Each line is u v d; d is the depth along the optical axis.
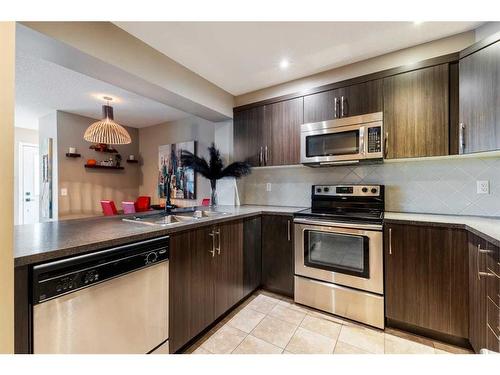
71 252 1.02
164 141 4.46
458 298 1.61
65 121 3.82
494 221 1.67
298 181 2.92
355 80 2.20
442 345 1.67
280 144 2.66
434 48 1.90
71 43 1.45
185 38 1.85
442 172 2.12
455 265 1.62
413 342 1.71
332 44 1.95
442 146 1.83
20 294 0.88
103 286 1.13
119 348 1.20
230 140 3.12
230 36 1.83
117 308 1.19
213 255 1.87
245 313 2.12
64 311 0.99
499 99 1.49
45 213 3.98
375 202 2.32
